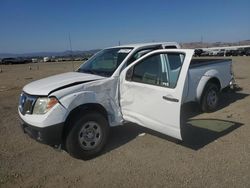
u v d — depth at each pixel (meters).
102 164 4.32
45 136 4.14
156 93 4.31
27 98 4.48
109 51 5.76
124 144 5.05
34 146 5.20
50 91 4.27
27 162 4.51
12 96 10.91
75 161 4.49
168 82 4.27
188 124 6.00
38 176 4.04
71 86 4.42
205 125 5.91
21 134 5.90
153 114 4.41
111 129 5.83
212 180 3.67
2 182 3.88
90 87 4.54
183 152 4.59
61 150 4.92
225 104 7.77
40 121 4.11
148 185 3.64
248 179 3.65
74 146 4.34
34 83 5.00
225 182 3.61
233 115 6.62
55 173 4.11
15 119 7.12
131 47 5.42
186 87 6.15
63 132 4.37
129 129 5.81
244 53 50.06
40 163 4.46
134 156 4.54
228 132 5.44
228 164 4.08
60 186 3.74
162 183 3.67
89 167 4.25
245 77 13.95
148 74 4.61
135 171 4.04
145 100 4.50
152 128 4.52
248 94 9.12
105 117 4.77
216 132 5.46
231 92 9.38
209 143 4.91
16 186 3.78
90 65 5.75
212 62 7.25
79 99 4.37
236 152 4.48
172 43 6.12
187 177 3.78
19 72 27.89
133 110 4.75
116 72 4.88
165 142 5.06
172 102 4.09
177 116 4.04
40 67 37.88
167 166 4.13
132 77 4.75
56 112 4.14
